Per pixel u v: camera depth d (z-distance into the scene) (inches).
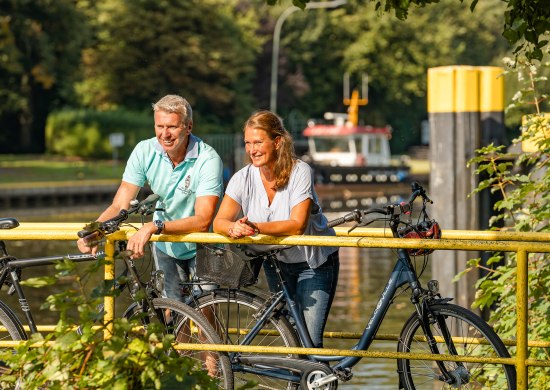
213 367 515.5
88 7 5659.5
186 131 538.9
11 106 5462.6
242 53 5940.0
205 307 527.2
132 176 554.3
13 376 439.2
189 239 497.0
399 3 539.8
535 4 544.4
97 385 419.8
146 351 417.7
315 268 518.9
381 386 887.7
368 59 7317.9
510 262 700.0
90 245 504.7
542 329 661.9
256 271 529.3
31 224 519.5
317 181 4473.4
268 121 506.9
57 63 4931.1
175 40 5575.8
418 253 510.9
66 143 5315.0
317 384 513.3
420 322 503.8
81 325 425.7
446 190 909.8
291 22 7003.0
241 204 515.5
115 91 5644.7
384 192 4483.3
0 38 4534.9
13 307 1318.9
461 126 904.3
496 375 604.7
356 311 1337.4
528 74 733.3
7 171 4480.8
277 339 542.6
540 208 699.4
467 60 7593.5
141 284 501.4
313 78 7322.8
